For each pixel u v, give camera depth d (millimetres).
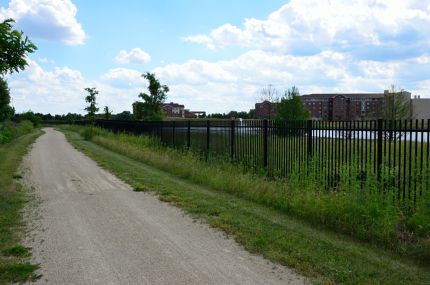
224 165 13289
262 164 12109
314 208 7789
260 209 8773
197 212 8461
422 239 6316
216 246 6234
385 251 6152
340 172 8445
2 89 34094
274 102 42406
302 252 5887
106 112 49875
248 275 5078
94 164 17219
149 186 11531
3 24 7977
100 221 7707
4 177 12547
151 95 32625
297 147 10977
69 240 6477
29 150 23734
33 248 6059
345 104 70562
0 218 7684
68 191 10836
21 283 4789
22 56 8367
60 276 5008
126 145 23469
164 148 20578
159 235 6805
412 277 5105
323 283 4832
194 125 17297
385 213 6715
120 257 5711
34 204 9102
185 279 4941
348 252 5969
